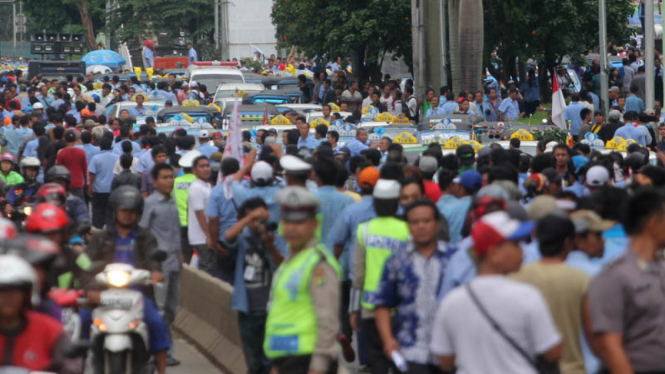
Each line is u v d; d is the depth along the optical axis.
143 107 86.81
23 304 16.95
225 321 32.28
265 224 25.77
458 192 29.16
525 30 106.88
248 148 47.78
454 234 28.47
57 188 26.88
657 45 134.00
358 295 25.73
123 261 25.52
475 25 90.12
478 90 90.81
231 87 109.38
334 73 115.06
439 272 21.44
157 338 25.12
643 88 92.25
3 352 17.16
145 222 31.47
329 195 29.98
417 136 58.28
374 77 123.38
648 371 17.64
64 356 17.44
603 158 38.16
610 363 17.58
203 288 34.78
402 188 27.20
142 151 53.81
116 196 25.42
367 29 113.75
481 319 16.27
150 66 172.88
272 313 20.25
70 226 25.59
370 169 29.00
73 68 150.00
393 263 21.64
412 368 21.41
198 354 33.59
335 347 19.73
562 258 19.69
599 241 21.39
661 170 30.33
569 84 117.19
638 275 17.62
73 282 24.50
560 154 38.41
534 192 31.77
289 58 172.88
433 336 16.86
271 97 96.06
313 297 19.77
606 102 89.31
